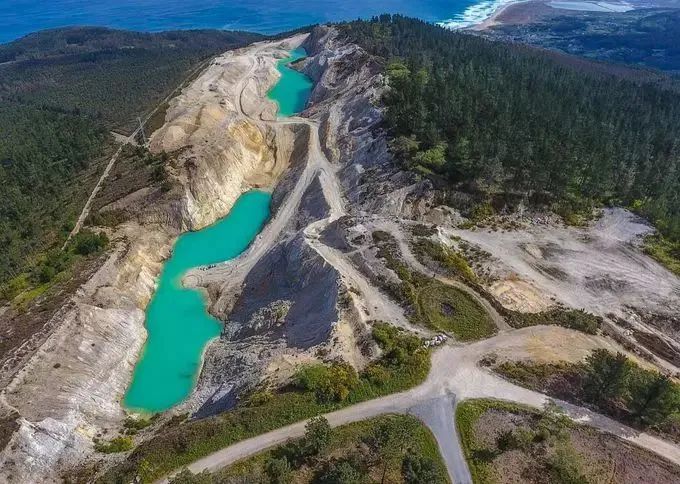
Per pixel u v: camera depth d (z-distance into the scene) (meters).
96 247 83.81
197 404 62.06
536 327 61.75
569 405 51.28
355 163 103.06
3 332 66.00
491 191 87.44
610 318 64.88
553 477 44.16
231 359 67.44
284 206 100.94
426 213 85.00
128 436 57.53
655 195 89.25
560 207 85.75
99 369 65.56
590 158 88.75
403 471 44.06
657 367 58.09
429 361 56.19
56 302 70.94
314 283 72.56
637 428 49.25
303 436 48.22
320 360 56.56
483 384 53.50
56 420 55.31
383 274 69.06
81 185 101.94
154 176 100.25
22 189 95.50
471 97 103.31
